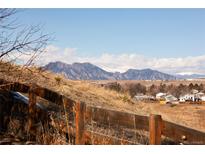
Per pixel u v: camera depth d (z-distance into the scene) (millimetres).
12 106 11500
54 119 10945
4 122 11031
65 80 20562
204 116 28859
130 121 8430
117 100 21328
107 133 10375
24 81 11180
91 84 23031
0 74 11211
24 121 11125
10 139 9953
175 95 142250
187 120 25062
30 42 10133
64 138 10188
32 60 10734
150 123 8000
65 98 10703
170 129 8016
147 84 193875
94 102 18156
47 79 17719
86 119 9422
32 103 10930
